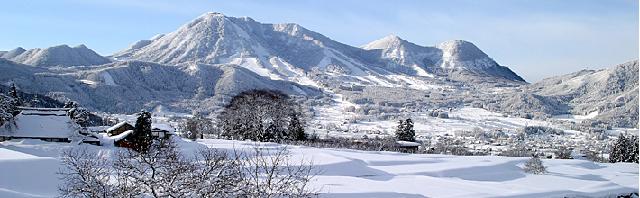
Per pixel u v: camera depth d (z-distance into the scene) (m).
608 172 47.16
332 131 145.50
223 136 85.94
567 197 28.81
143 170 13.45
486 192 28.81
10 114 58.19
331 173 37.06
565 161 56.03
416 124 189.62
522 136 160.38
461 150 90.88
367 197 25.42
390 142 87.00
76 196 14.70
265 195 13.92
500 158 55.56
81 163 17.36
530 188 31.94
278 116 81.75
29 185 21.66
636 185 35.62
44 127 59.09
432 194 27.41
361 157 48.78
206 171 13.50
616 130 186.88
